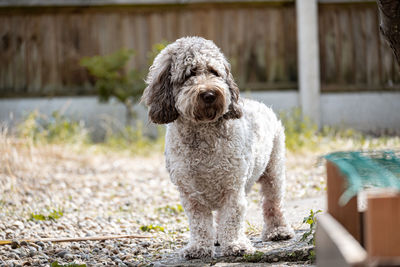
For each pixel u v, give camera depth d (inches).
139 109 391.5
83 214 209.6
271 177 164.2
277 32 401.4
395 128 393.7
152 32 398.3
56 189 252.2
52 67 394.9
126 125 393.4
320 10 398.9
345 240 75.0
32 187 251.6
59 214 204.1
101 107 395.2
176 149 138.3
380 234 66.5
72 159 322.3
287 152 315.3
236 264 129.2
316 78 392.2
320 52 400.8
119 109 395.2
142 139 362.6
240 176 136.6
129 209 222.2
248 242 140.3
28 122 321.1
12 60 392.8
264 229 164.9
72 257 148.6
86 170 301.6
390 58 400.5
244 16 400.2
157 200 236.8
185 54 139.3
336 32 400.5
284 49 402.0
